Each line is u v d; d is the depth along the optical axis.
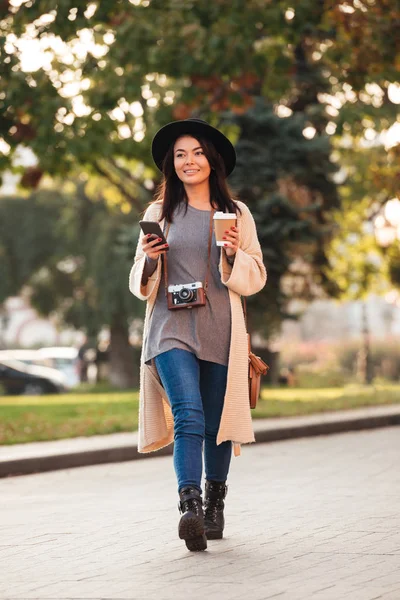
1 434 18.06
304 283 32.88
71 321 50.38
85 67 23.33
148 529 9.06
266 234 27.55
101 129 23.28
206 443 8.33
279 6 22.27
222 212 8.23
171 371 7.90
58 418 21.75
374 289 40.44
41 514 10.37
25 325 100.75
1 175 26.17
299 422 20.31
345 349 59.75
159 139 8.33
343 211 32.31
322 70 29.70
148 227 8.00
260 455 16.28
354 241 38.31
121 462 16.12
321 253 31.48
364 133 29.83
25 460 14.77
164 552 7.90
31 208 50.75
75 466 15.52
